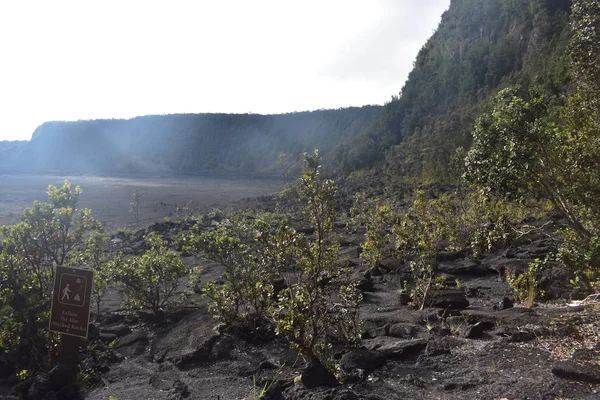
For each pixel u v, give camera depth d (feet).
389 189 114.21
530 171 23.21
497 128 23.75
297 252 20.79
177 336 25.40
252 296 25.48
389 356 20.02
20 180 278.67
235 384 19.45
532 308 25.88
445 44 205.67
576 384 15.28
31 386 18.99
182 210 118.11
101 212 126.31
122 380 21.29
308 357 18.16
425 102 195.00
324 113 384.27
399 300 30.50
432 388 16.87
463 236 46.21
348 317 22.86
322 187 19.80
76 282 19.30
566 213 24.79
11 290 22.95
